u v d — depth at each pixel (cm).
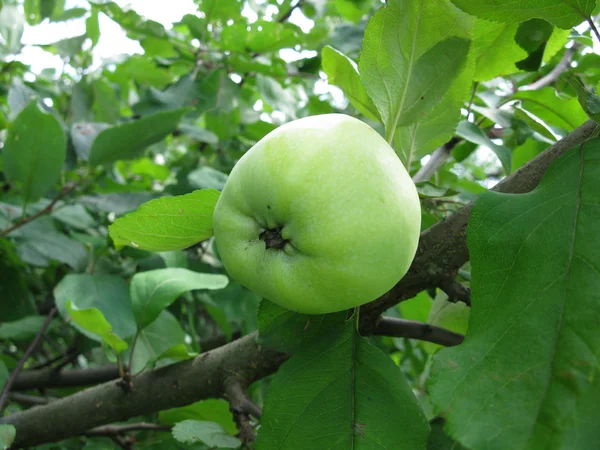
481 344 12
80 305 28
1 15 38
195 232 17
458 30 16
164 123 31
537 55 22
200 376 20
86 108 42
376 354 16
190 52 40
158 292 22
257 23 36
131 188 37
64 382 32
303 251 13
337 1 44
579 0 14
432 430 18
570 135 16
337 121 13
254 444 17
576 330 11
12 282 36
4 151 31
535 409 11
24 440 23
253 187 13
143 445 29
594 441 10
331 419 15
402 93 16
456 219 17
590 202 13
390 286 13
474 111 26
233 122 39
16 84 36
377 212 12
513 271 13
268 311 17
